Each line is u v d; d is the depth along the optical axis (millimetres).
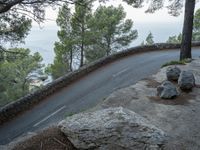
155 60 22891
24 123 13969
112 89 16594
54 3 11555
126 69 20531
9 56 15164
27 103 15883
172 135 8539
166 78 14352
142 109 10523
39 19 12023
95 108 10820
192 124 9289
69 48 28906
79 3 12164
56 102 16000
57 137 6328
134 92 12438
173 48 29188
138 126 5859
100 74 20141
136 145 5625
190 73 12781
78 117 6406
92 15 27578
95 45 30531
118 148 5688
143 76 18234
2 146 6621
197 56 23531
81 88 17719
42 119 14078
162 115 9977
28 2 11195
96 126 5965
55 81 18141
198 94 12016
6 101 25906
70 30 28469
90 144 5852
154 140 5641
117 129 5820
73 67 31156
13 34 13641
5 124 14148
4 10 10836
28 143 6312
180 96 11805
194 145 7996
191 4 18469
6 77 27062
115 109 6426
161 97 11609
